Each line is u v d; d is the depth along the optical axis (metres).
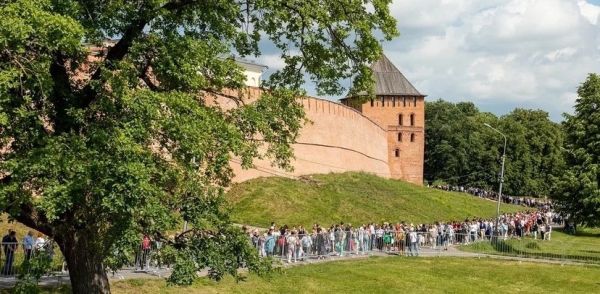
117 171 11.64
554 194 54.06
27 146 12.72
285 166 17.41
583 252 46.06
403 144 108.94
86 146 12.35
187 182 13.83
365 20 16.69
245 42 17.11
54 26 11.30
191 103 13.34
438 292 27.75
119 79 12.78
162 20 14.47
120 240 12.56
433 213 66.19
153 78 15.61
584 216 52.19
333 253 34.94
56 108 13.74
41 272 12.83
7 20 10.92
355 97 18.47
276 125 17.17
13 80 11.87
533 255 42.12
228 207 15.17
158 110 12.90
